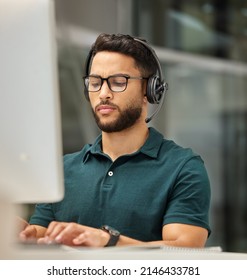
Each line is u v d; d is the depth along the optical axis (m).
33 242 1.40
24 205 2.14
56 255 1.26
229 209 5.36
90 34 4.91
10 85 1.34
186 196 1.90
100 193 1.97
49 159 1.33
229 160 5.37
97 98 1.92
